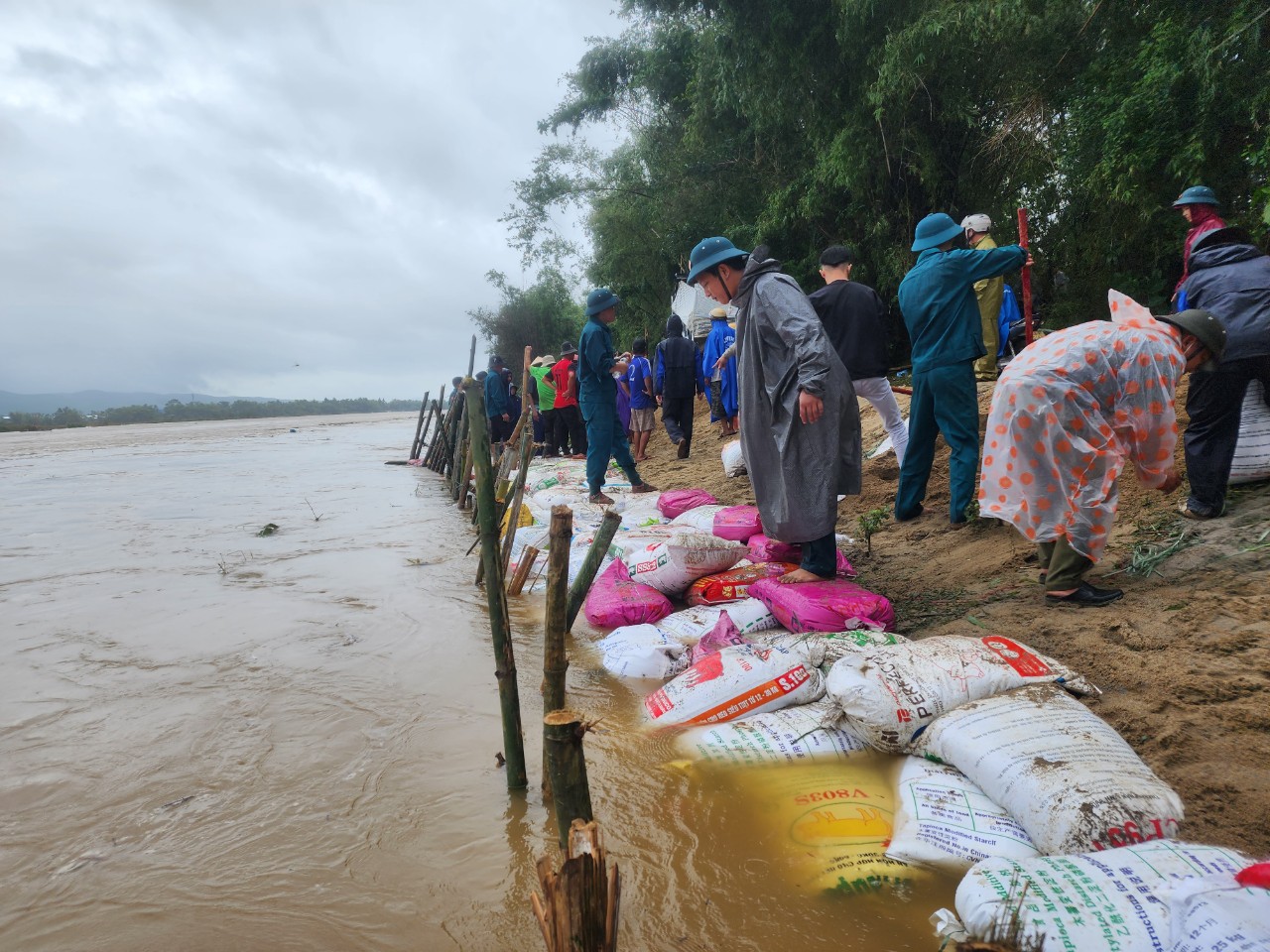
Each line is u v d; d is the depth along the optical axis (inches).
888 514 211.8
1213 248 150.0
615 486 310.5
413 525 329.7
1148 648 111.8
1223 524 139.7
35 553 288.0
